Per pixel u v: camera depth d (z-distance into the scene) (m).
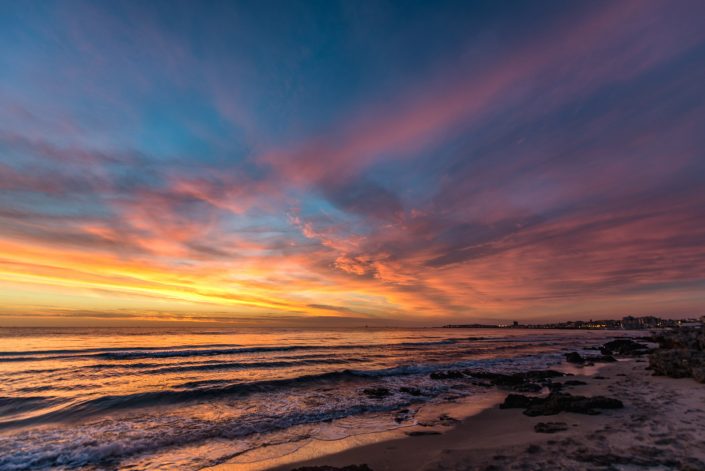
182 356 31.31
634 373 20.38
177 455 8.85
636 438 7.88
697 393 12.65
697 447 7.09
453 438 9.64
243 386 17.17
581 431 8.76
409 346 48.97
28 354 30.69
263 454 8.82
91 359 28.30
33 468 8.18
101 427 11.27
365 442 9.55
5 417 12.52
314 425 11.36
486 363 29.14
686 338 23.81
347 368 25.50
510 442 8.43
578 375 21.31
